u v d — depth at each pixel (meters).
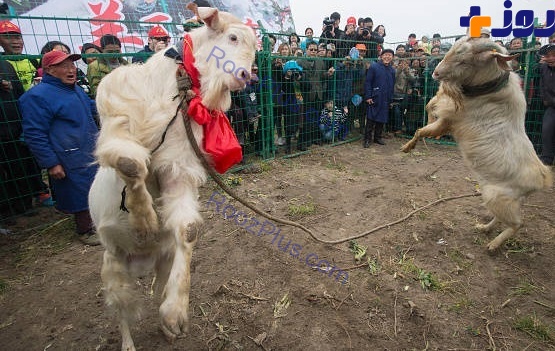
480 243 4.34
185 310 1.82
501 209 3.96
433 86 9.27
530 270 3.86
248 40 2.02
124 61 5.71
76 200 4.24
